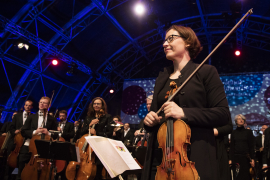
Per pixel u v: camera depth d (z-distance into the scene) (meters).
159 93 1.42
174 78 1.40
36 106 11.79
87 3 9.80
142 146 3.86
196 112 1.16
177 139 1.16
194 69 1.34
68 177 3.98
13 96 10.73
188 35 1.42
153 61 15.05
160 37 13.35
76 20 10.34
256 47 13.09
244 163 4.93
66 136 5.59
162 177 1.15
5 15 8.83
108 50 12.73
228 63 13.48
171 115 1.15
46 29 9.99
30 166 4.09
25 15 9.16
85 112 14.29
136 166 1.60
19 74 10.67
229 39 13.40
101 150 1.50
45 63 11.15
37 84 11.43
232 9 10.34
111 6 10.38
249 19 11.51
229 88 12.34
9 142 5.45
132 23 11.58
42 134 4.29
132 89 14.30
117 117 8.32
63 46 10.97
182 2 10.87
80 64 12.05
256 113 11.59
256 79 12.09
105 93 14.94
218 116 1.18
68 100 13.43
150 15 10.88
